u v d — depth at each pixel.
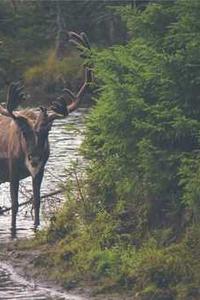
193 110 30.59
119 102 31.09
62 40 147.25
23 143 40.03
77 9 148.88
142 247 31.92
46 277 33.03
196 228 30.30
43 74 139.88
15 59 149.75
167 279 29.56
